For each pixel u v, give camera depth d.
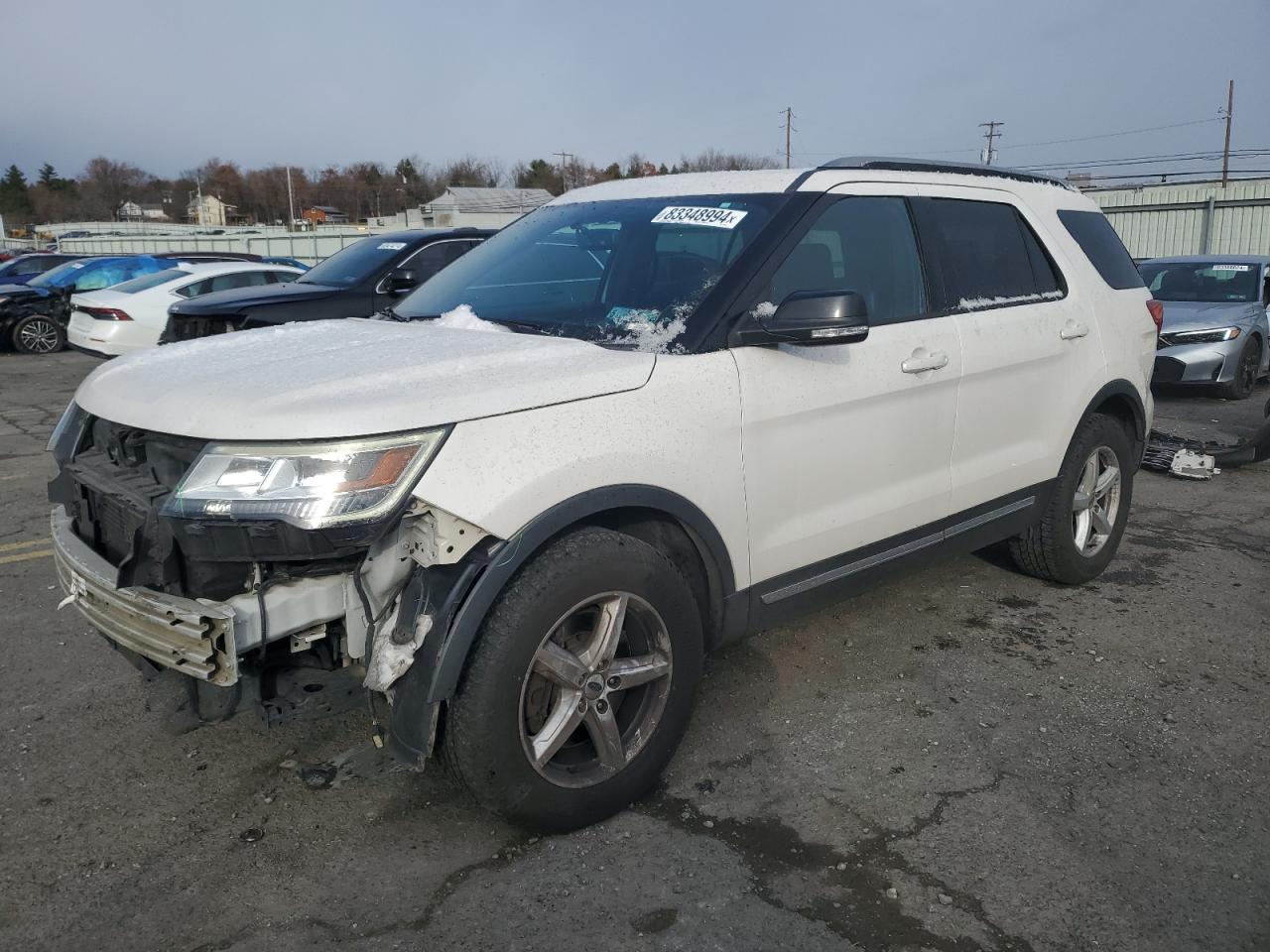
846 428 3.36
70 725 3.44
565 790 2.74
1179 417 9.79
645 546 2.80
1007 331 3.97
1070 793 3.02
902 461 3.60
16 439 8.84
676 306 3.13
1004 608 4.52
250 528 2.33
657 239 3.44
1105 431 4.62
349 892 2.57
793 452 3.20
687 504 2.89
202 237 42.34
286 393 2.51
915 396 3.58
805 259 3.30
